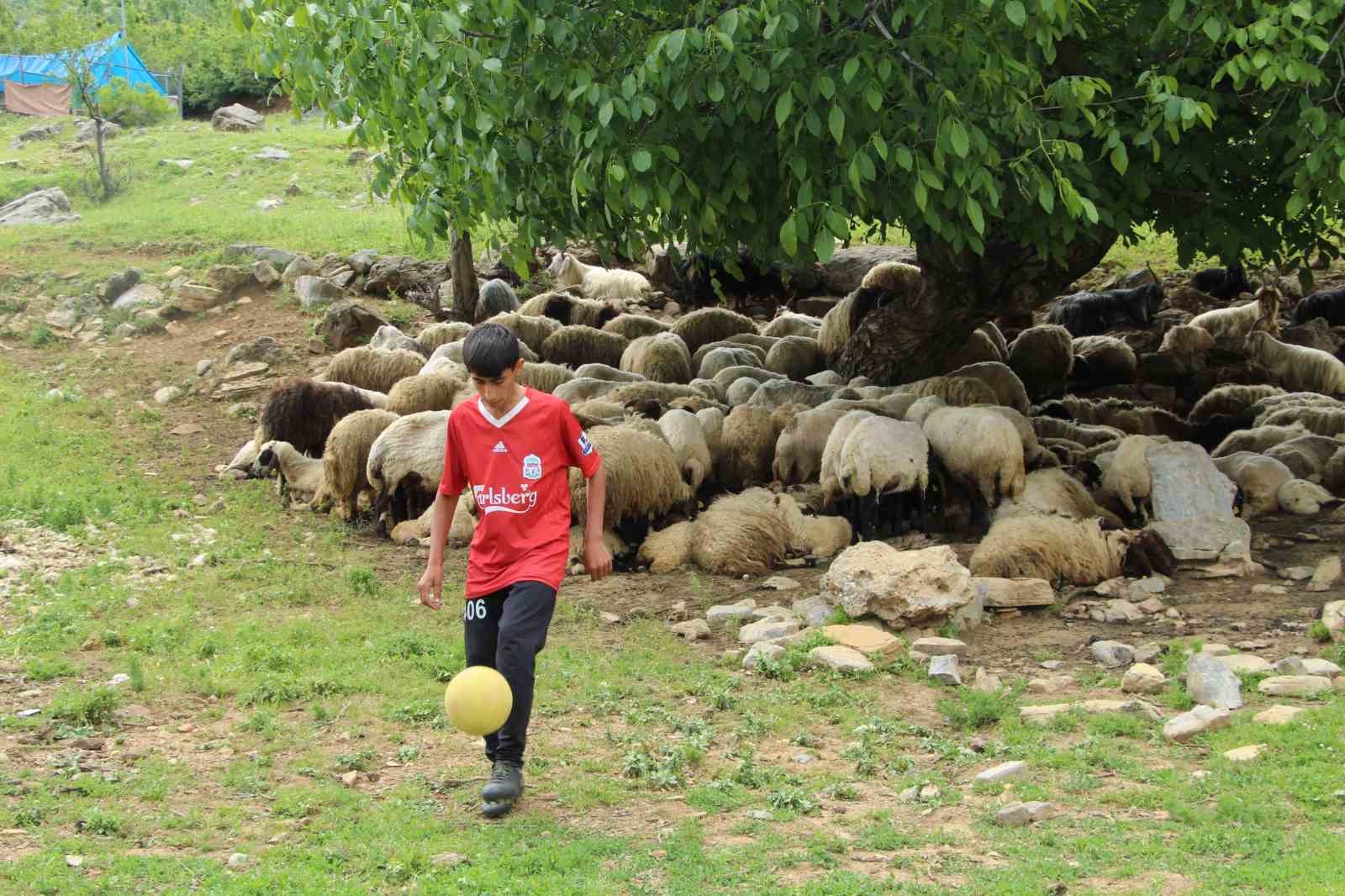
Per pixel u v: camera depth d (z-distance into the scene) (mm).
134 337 26797
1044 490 14719
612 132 12336
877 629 11508
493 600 8102
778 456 17031
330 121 14164
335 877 6980
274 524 16734
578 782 8523
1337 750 8570
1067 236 14867
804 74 12617
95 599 12906
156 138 52469
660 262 32281
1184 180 16703
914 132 12930
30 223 37656
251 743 9289
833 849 7363
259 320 27516
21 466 18859
